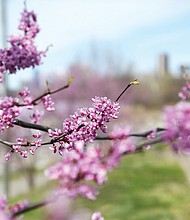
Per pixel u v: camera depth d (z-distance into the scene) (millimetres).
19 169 24312
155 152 28797
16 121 2992
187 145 1720
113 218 14383
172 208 15664
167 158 27078
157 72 54438
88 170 1652
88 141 2928
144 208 15727
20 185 23250
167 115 1688
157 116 45156
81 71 35906
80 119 2932
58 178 1640
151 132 2143
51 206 1460
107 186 18266
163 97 51156
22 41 3334
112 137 1996
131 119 38406
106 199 16312
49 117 27391
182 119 1683
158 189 19219
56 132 3090
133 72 44031
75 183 1649
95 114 2871
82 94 32906
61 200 1515
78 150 1706
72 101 31906
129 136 2012
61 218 1442
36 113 3385
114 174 21531
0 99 2869
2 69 3270
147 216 14656
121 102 39125
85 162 1659
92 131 2910
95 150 1703
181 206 15922
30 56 3293
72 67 35312
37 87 29016
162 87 51906
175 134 1687
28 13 3334
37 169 24859
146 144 1748
